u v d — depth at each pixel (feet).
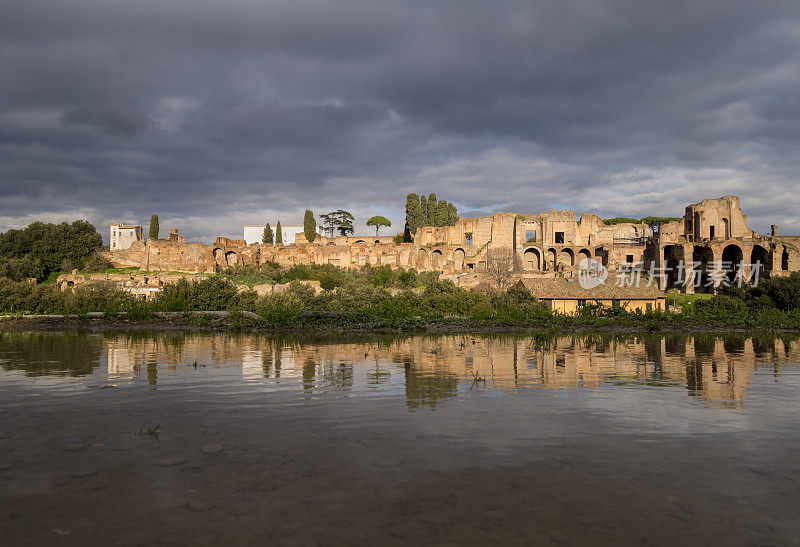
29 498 19.98
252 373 48.85
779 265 256.32
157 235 335.67
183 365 54.13
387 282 271.49
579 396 38.50
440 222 365.40
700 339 88.94
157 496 20.15
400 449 25.86
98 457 24.53
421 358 60.44
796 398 38.19
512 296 181.47
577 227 330.95
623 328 112.88
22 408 34.24
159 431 28.91
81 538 16.81
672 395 39.11
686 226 301.63
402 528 17.56
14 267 259.39
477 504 19.54
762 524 18.10
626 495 20.49
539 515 18.65
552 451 25.73
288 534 17.12
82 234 315.17
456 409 34.17
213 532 17.26
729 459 24.76
